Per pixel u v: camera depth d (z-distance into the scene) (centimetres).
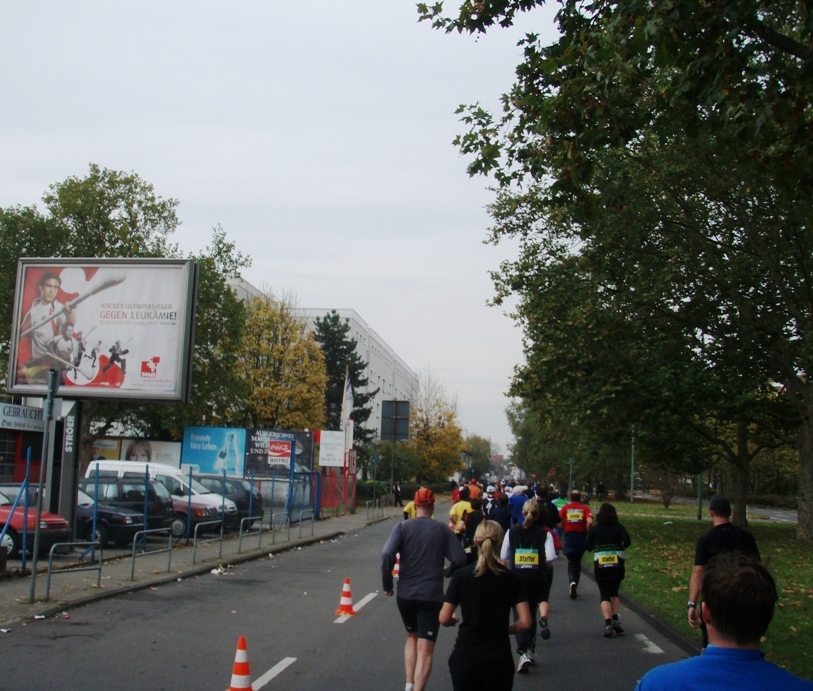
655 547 2517
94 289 2061
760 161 1127
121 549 2261
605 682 873
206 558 2005
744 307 2770
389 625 1189
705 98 1004
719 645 290
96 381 2027
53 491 2094
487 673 584
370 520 4109
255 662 925
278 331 5962
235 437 4431
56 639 1023
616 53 996
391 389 12825
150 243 5106
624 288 2712
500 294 2869
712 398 2792
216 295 5034
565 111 1083
